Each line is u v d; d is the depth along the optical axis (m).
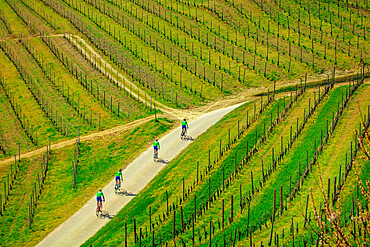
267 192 162.38
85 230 183.12
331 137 193.25
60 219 197.50
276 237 126.44
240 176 181.88
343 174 151.00
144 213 175.00
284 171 174.75
